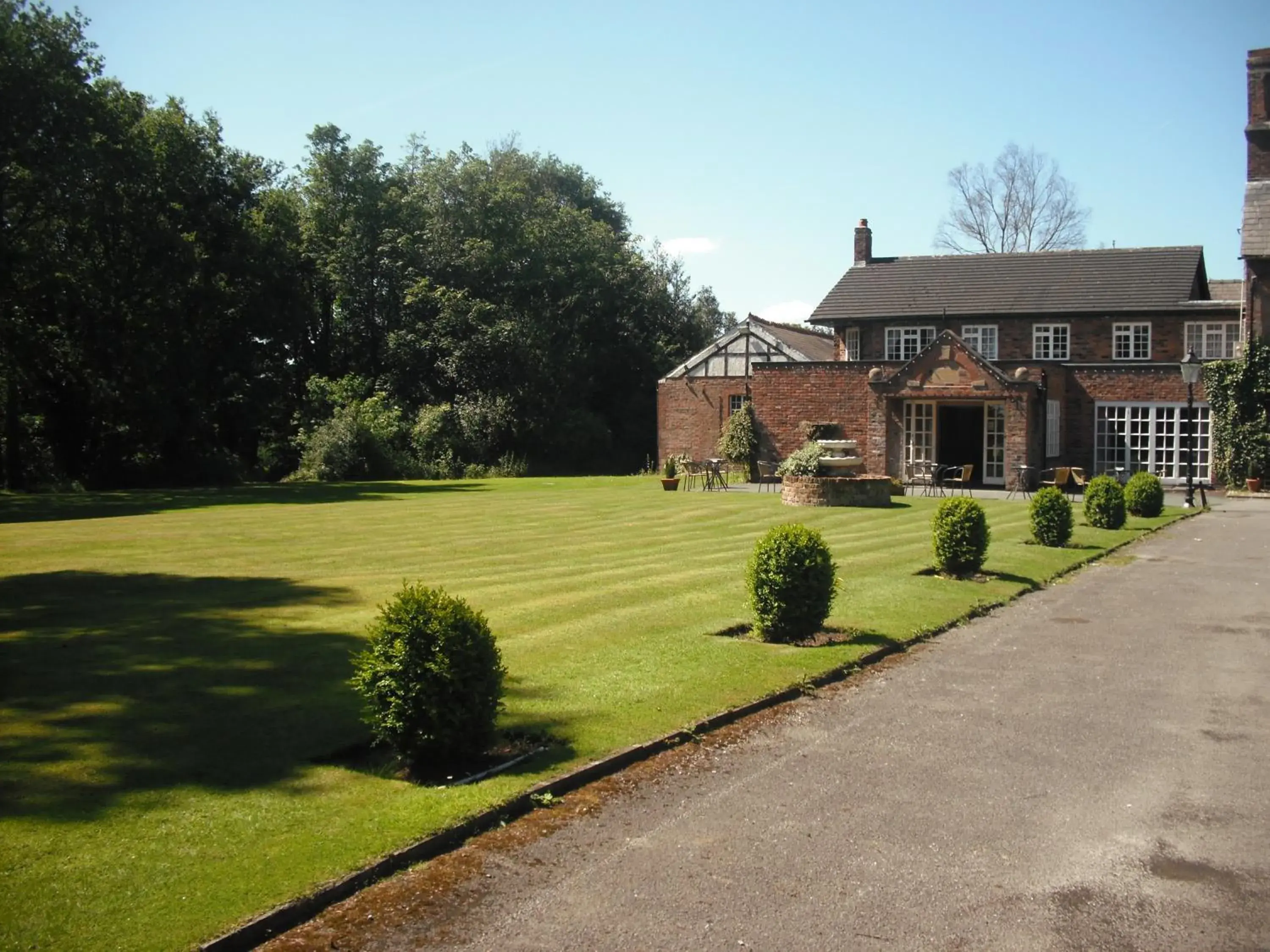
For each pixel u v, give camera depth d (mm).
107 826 5199
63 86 31656
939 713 7852
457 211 51031
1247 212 31469
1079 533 19281
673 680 8328
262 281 41969
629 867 5145
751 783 6328
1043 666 9320
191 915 4387
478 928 4523
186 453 39438
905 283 38500
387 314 49562
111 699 7414
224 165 41344
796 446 33969
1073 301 35375
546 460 51000
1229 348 33594
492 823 5625
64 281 34500
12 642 9203
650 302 58188
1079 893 4867
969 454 35594
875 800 6047
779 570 9891
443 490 31031
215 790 5738
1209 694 8367
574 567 14148
